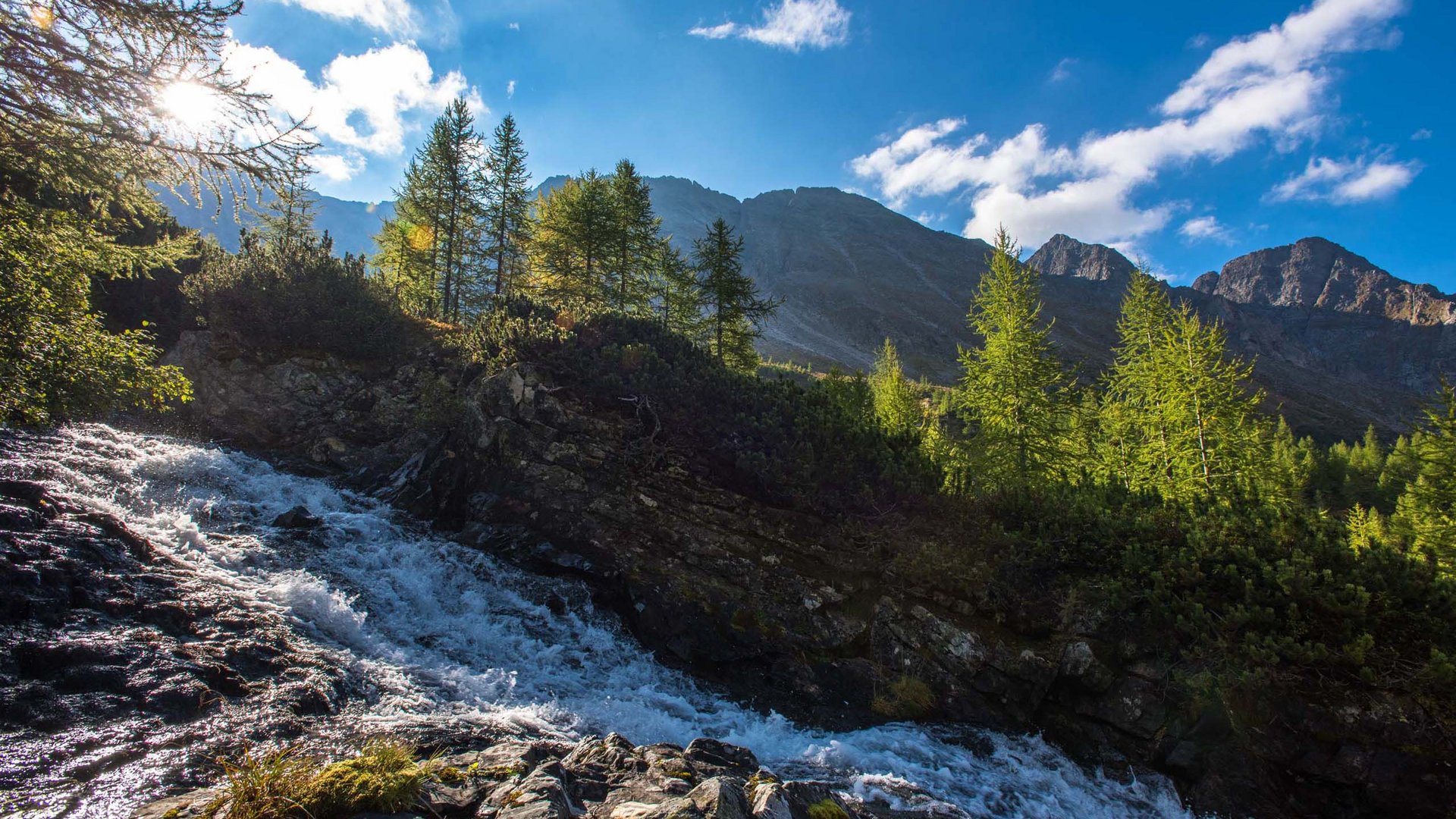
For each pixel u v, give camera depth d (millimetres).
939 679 12398
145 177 8602
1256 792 9961
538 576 14367
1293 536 12492
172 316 24312
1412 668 10211
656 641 13398
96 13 7477
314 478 19000
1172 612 11828
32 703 5941
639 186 37281
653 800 5770
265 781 4785
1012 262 27188
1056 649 12219
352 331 23188
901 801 8781
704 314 36875
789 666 12711
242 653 8062
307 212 35406
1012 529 14750
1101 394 37219
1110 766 10906
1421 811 9242
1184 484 26234
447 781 5855
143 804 4957
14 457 12180
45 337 10250
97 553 8875
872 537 14711
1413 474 65750
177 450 16547
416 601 12305
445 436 18969
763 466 15445
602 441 16391
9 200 9195
